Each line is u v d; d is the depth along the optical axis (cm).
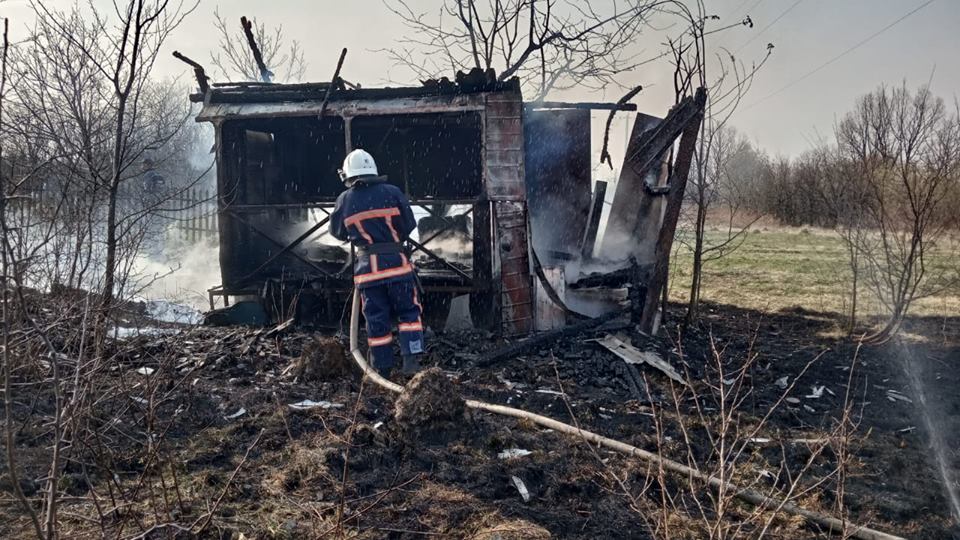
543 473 398
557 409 524
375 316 568
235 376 555
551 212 888
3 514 324
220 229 774
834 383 640
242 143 802
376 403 498
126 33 499
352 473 389
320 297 791
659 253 757
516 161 733
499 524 340
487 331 750
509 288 721
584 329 716
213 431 439
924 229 818
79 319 420
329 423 454
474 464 407
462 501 364
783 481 420
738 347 768
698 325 866
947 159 829
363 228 575
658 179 834
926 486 425
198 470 388
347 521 337
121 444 406
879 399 599
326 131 931
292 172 941
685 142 747
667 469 411
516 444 436
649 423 506
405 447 420
